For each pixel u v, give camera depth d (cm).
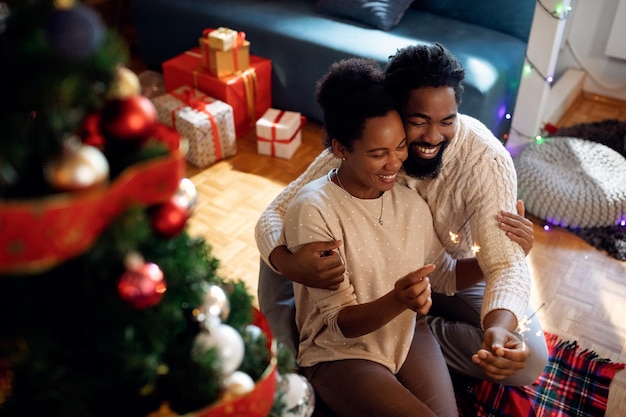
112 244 56
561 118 283
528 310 143
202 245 76
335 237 112
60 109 54
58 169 51
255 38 261
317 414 137
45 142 53
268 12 269
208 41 241
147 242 65
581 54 294
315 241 110
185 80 256
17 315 57
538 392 147
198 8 274
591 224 205
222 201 216
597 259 194
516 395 146
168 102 240
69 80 51
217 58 241
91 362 63
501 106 231
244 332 77
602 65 291
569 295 179
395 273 117
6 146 50
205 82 248
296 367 125
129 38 346
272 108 276
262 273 143
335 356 118
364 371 115
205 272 72
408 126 111
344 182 115
